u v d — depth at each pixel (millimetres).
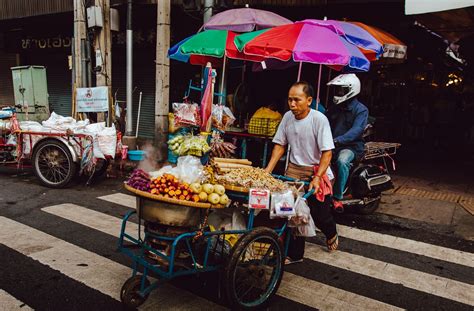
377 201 5852
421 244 4742
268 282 3334
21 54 13992
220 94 6871
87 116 9531
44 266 3693
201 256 3070
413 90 12289
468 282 3797
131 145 8688
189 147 4188
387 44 7043
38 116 10406
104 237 4480
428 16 7770
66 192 6309
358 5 8055
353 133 5059
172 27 10383
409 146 12172
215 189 2902
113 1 9891
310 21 5758
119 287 3365
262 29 6953
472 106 12766
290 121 3838
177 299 3207
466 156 10922
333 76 8922
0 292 3205
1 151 7117
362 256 4332
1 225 4699
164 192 2771
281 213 3014
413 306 3318
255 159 7965
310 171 3822
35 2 11711
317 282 3676
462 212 5988
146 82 11367
